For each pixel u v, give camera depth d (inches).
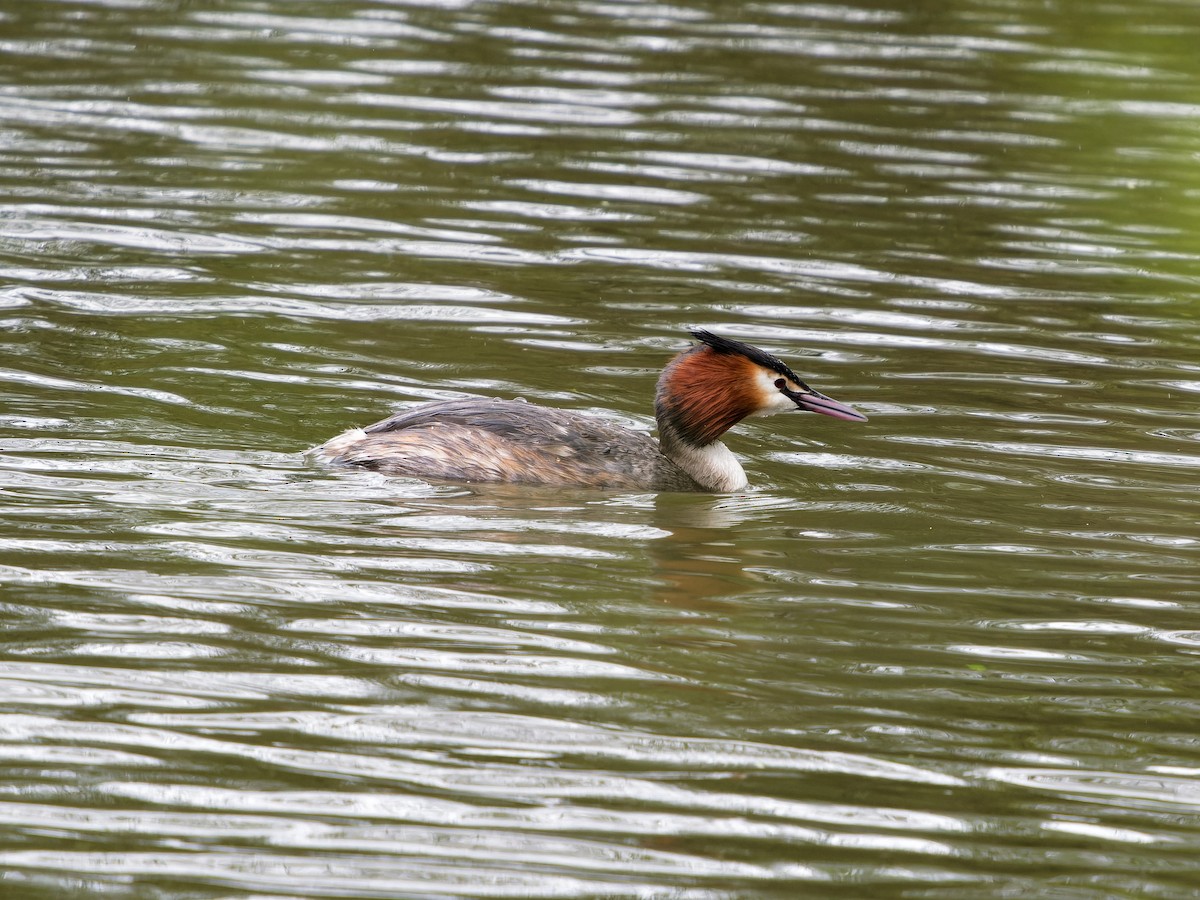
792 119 1010.7
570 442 544.1
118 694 375.9
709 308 737.0
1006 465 580.7
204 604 424.8
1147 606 457.7
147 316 672.4
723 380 550.6
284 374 620.1
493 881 311.9
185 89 994.1
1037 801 350.3
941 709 390.3
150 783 340.2
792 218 861.2
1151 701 399.5
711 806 341.7
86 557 448.1
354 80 1031.6
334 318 690.8
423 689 386.3
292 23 1150.3
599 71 1077.1
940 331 728.3
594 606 438.9
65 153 876.0
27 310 665.6
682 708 383.9
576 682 394.0
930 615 446.0
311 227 802.2
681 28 1187.9
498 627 421.7
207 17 1156.5
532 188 879.7
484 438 535.2
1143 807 349.7
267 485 512.7
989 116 1039.0
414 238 797.9
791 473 570.3
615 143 954.7
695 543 492.4
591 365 660.7
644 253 800.3
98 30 1107.3
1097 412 641.0
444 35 1144.2
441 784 345.1
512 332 691.4
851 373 674.2
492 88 1032.8
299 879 309.6
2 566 438.3
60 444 531.8
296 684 385.1
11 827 322.0
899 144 981.2
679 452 555.5
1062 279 803.4
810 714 384.8
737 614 439.8
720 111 1016.2
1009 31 1224.8
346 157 904.9
